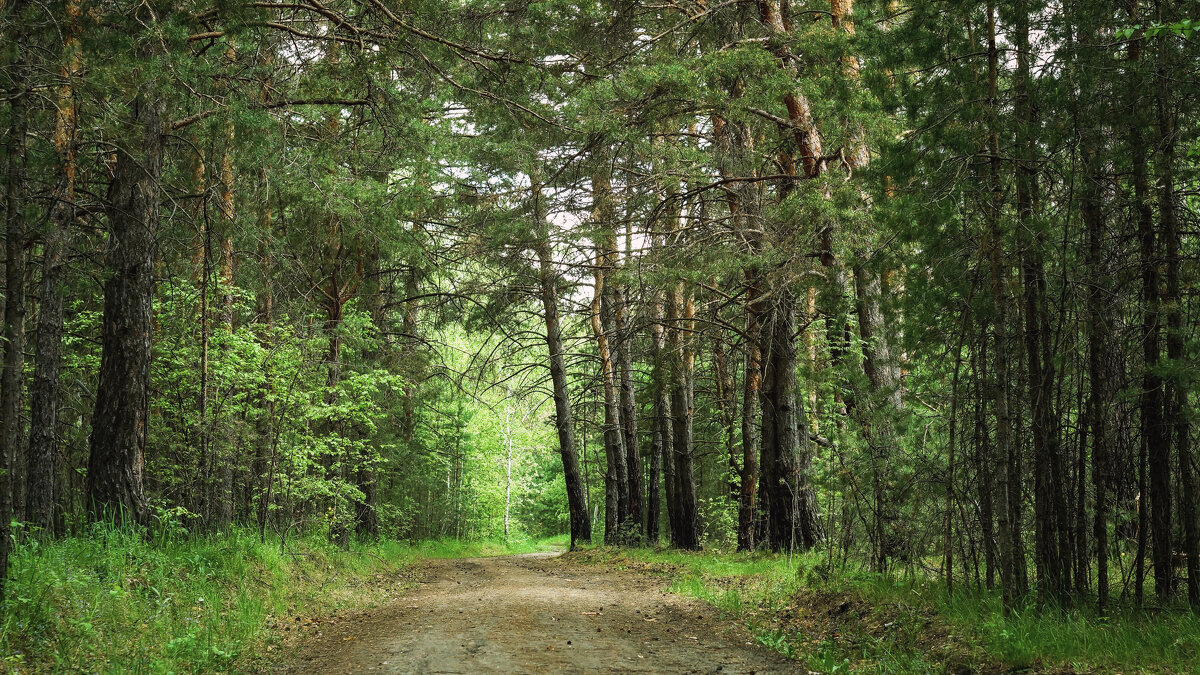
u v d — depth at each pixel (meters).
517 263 21.34
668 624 9.95
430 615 10.86
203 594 9.40
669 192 16.75
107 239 11.45
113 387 10.92
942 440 9.91
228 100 11.06
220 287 14.70
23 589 7.00
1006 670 6.39
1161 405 7.62
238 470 15.05
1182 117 7.55
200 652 7.49
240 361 13.96
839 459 10.94
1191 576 7.22
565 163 16.86
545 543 54.56
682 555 20.19
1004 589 7.82
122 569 8.88
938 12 8.32
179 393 13.81
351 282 21.77
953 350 9.11
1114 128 7.66
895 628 8.20
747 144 16.95
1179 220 7.80
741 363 25.89
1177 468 7.60
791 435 16.48
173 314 13.88
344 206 13.03
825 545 13.70
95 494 10.68
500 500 50.97
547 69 12.63
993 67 8.06
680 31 15.94
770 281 14.48
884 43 8.69
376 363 22.38
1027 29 7.96
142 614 8.03
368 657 7.82
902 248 9.57
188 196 13.29
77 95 9.29
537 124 13.14
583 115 13.56
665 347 20.53
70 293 11.84
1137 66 7.41
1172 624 6.83
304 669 7.50
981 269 8.29
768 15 15.48
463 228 20.73
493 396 44.97
